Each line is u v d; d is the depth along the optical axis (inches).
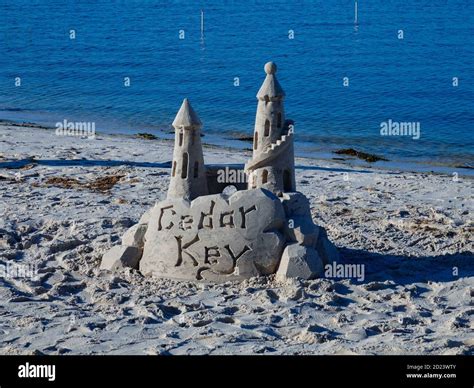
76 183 1002.7
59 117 1683.1
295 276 653.3
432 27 3083.2
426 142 1450.5
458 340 557.0
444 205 944.9
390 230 824.9
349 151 1347.2
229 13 3666.3
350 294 648.4
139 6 4094.5
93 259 712.4
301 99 1844.2
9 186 980.6
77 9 3996.1
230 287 650.8
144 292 645.9
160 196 948.6
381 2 4050.2
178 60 2428.6
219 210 659.4
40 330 584.4
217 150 1323.8
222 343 556.7
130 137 1437.0
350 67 2261.3
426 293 661.3
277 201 660.7
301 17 3462.1
